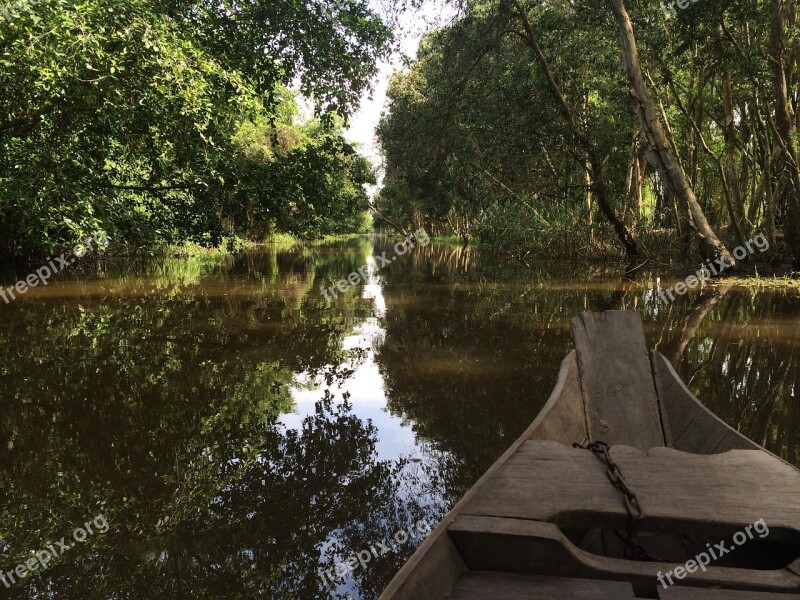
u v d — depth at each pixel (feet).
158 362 21.25
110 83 30.42
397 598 5.25
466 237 99.25
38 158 34.58
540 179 61.98
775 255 47.50
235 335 26.11
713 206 73.20
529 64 52.80
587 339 12.53
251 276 55.72
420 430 14.38
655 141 44.37
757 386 17.16
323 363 21.07
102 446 13.73
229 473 12.23
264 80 42.60
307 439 14.05
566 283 44.91
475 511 6.86
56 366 20.68
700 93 50.11
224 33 39.96
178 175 39.93
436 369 19.92
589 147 51.60
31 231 33.37
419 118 66.28
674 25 42.93
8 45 28.89
